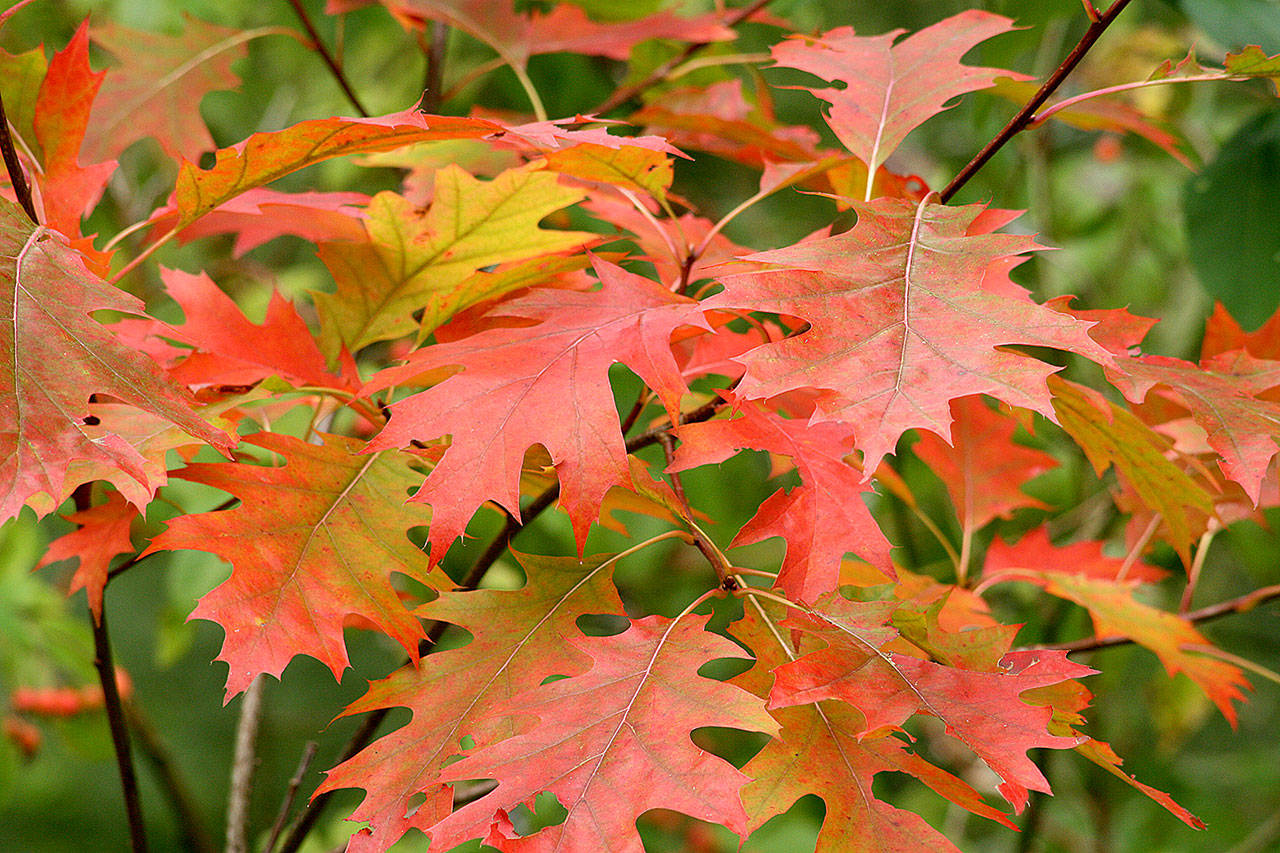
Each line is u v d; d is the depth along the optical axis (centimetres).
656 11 309
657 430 229
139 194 391
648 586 411
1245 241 260
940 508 386
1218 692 242
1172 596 395
